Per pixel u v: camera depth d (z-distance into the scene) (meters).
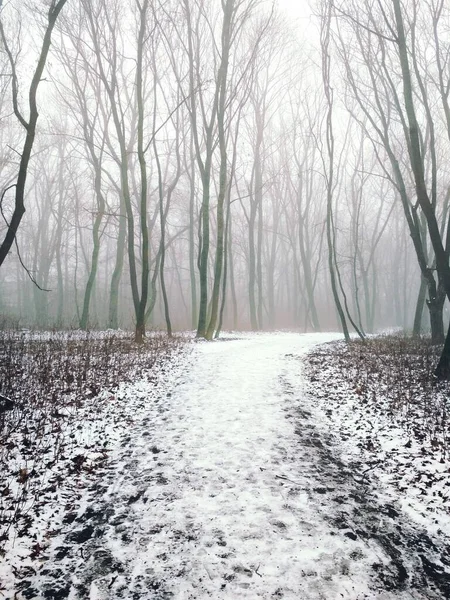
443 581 3.72
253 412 7.96
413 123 10.62
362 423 7.53
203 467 5.76
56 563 3.86
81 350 12.48
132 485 5.29
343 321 19.38
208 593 3.49
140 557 3.94
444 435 6.75
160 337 17.08
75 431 6.88
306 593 3.50
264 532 4.31
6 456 5.69
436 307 16.12
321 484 5.36
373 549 4.11
